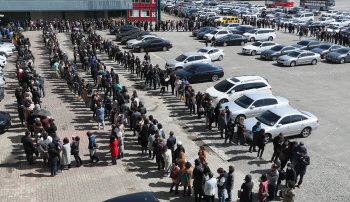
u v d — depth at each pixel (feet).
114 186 35.42
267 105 54.13
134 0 180.24
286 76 83.87
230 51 114.52
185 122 54.54
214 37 117.39
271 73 86.58
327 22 176.24
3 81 67.41
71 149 38.58
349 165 41.34
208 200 31.32
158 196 33.68
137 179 37.04
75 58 88.89
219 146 46.21
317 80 80.59
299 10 229.45
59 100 63.10
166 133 49.67
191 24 158.51
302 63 95.71
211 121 50.93
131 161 41.29
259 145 41.88
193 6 245.45
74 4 164.04
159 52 108.99
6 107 58.65
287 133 47.98
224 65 94.63
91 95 57.16
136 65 81.66
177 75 73.72
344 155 43.98
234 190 35.29
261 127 46.88
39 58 97.35
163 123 53.67
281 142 39.63
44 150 38.32
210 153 43.98
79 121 53.21
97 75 71.05
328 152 44.80
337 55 98.53
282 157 38.17
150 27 155.94
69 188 34.83
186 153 43.47
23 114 49.49
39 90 62.54
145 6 183.52
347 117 57.11
